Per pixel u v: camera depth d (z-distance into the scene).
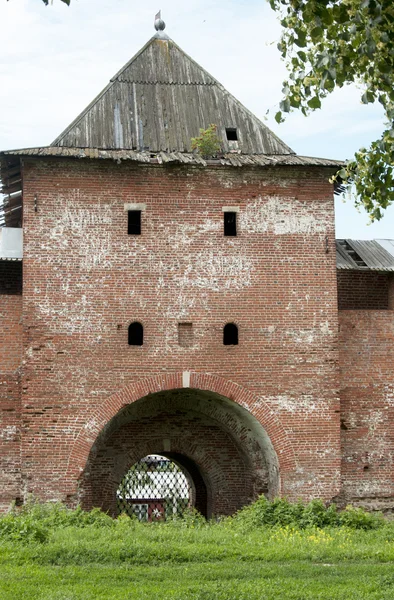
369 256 29.27
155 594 15.05
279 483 25.69
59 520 22.41
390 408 27.09
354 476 26.59
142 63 28.98
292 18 13.69
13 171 27.14
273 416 25.70
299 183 26.67
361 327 27.28
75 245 25.39
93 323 25.20
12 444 24.92
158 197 25.97
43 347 24.86
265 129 28.19
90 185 25.67
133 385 25.17
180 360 25.50
